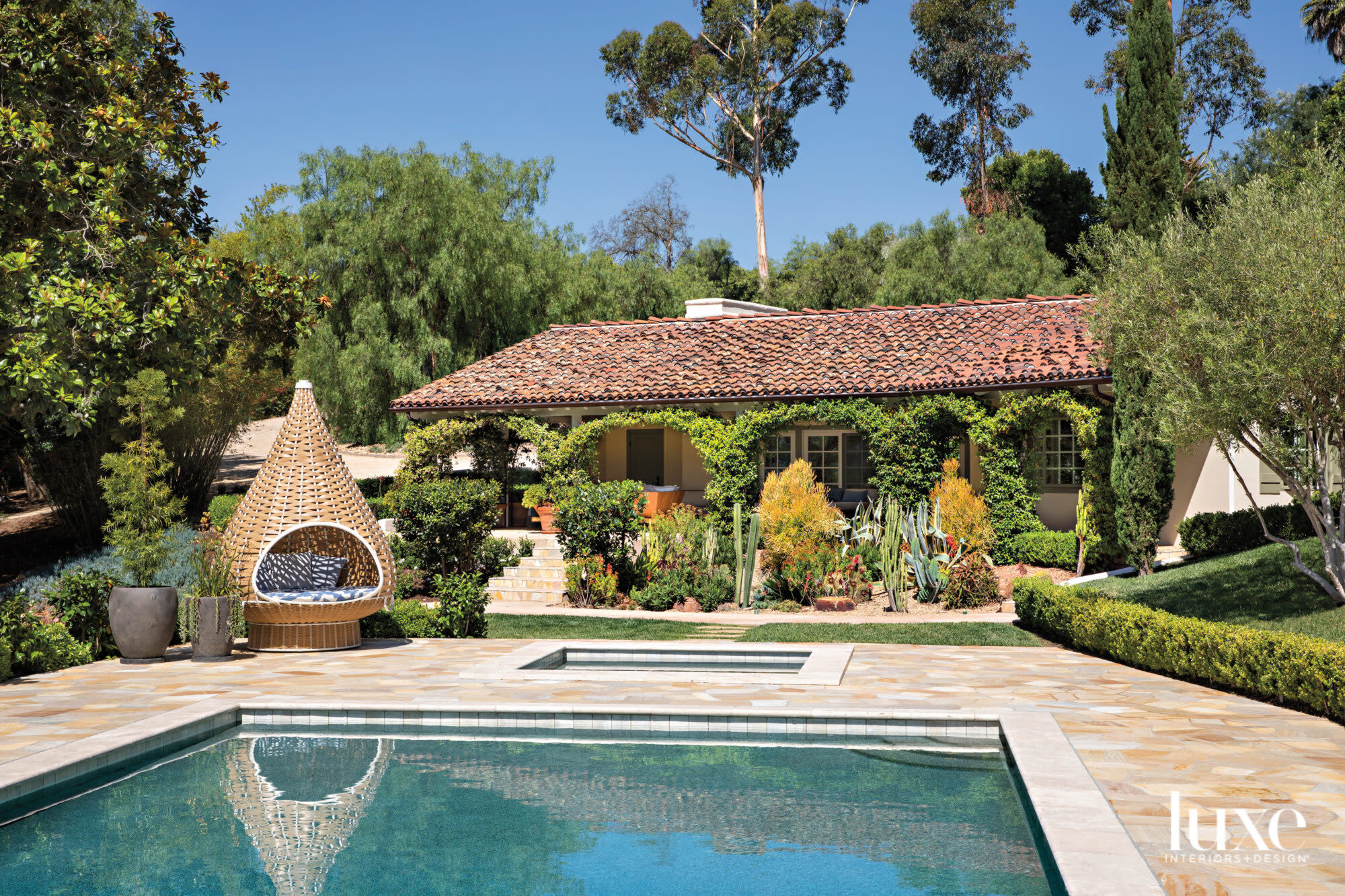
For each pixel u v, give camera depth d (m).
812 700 10.05
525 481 30.67
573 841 6.50
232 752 8.86
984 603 17.72
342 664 12.55
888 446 20.61
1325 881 5.07
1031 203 49.44
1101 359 15.98
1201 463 19.69
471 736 9.46
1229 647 10.25
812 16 46.94
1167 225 12.35
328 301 19.77
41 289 14.41
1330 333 10.20
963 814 7.02
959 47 46.06
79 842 6.48
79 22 17.92
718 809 7.18
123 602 12.63
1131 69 18.81
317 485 13.66
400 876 5.88
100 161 16.70
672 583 18.67
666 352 25.14
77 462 23.48
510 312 34.31
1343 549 11.73
